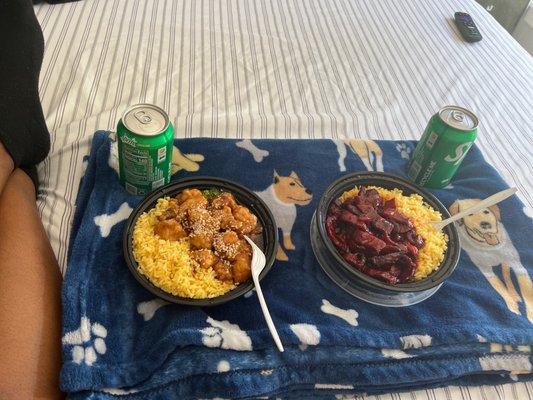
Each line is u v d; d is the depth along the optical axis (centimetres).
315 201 84
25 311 57
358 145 95
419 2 147
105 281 67
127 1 125
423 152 86
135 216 70
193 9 127
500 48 136
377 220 72
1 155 69
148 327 63
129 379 58
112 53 108
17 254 61
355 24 133
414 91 115
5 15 74
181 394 59
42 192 79
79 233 70
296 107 104
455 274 76
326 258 73
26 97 74
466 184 91
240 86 107
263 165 88
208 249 67
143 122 70
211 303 62
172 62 109
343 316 68
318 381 62
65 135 88
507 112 114
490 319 70
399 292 66
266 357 61
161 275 64
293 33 125
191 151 87
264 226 73
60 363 58
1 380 51
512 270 78
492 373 67
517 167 100
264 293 69
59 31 111
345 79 114
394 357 64
